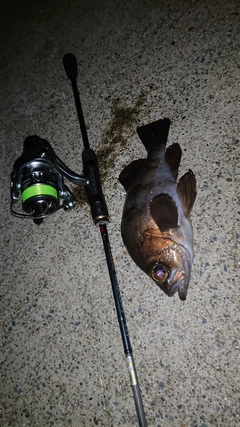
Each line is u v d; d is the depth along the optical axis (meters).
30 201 0.36
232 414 0.32
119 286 0.38
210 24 0.44
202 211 0.37
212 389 0.33
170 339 0.35
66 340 0.40
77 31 0.52
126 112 0.45
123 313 0.34
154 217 0.34
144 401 0.35
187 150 0.40
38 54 0.54
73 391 0.38
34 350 0.41
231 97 0.40
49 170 0.37
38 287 0.43
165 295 0.36
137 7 0.49
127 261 0.39
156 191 0.35
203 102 0.41
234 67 0.41
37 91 0.52
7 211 0.48
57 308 0.41
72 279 0.41
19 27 0.57
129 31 0.48
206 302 0.35
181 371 0.34
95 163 0.39
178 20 0.46
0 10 0.59
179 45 0.45
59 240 0.43
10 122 0.53
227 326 0.34
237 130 0.38
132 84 0.46
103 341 0.38
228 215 0.36
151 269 0.33
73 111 0.49
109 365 0.37
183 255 0.33
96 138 0.45
